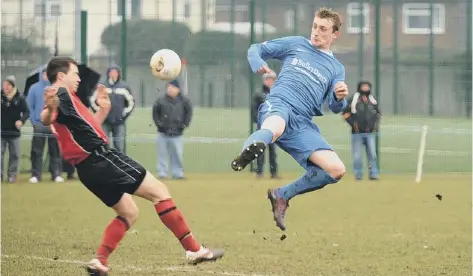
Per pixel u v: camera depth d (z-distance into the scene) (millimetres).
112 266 23047
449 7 62719
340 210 35438
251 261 24156
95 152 19453
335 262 24156
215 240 27953
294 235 29109
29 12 52812
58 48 52844
